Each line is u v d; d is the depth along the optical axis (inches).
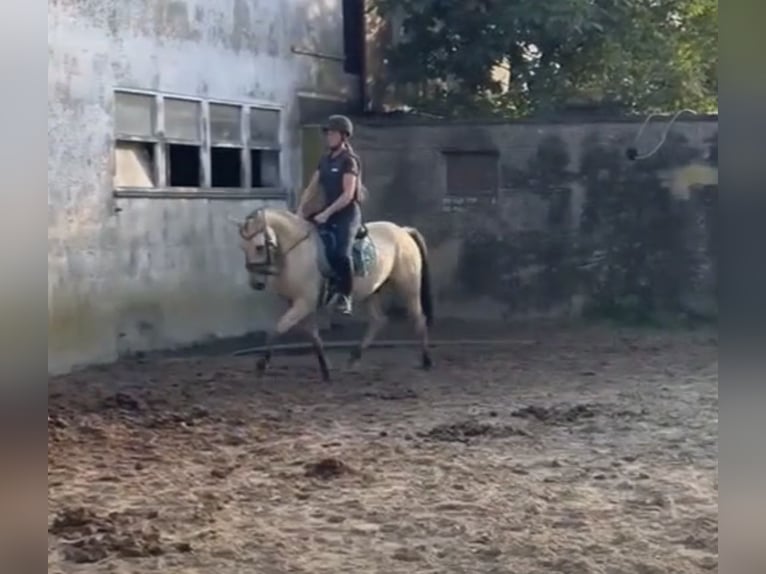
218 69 503.2
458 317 558.6
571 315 555.2
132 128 457.4
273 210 395.9
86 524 223.3
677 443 299.3
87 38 430.6
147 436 311.9
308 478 262.8
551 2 565.9
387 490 251.4
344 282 402.6
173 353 473.7
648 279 551.5
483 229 556.4
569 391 382.6
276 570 195.6
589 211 553.0
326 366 409.1
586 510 233.5
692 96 599.2
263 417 338.3
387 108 612.4
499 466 273.9
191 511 234.4
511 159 554.6
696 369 430.0
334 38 585.0
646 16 591.8
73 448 295.7
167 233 473.1
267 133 539.2
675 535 214.8
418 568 195.9
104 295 440.5
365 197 409.7
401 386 395.5
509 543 209.5
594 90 595.2
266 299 530.3
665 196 549.6
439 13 582.2
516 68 594.9
